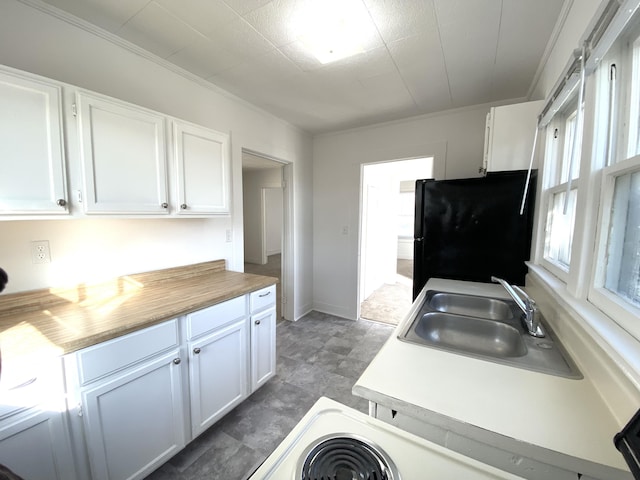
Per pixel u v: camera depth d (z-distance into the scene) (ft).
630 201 2.81
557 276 4.51
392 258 17.58
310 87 7.36
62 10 4.59
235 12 4.67
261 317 6.40
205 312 5.06
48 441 3.28
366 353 8.64
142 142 4.90
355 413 2.34
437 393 2.56
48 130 3.80
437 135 9.14
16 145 3.54
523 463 2.08
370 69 6.47
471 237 6.95
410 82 7.05
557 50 5.12
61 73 4.69
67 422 3.42
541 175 5.75
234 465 4.80
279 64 6.26
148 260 6.07
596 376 2.64
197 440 5.30
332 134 11.27
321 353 8.63
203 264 7.15
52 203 3.87
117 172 4.57
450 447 2.33
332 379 7.28
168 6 4.53
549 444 2.00
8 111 3.47
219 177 6.34
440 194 7.20
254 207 22.86
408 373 2.87
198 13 4.70
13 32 4.20
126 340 3.93
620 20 2.49
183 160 5.57
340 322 11.10
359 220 10.96
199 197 5.91
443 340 4.54
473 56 5.92
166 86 6.23
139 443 4.17
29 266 4.44
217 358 5.36
